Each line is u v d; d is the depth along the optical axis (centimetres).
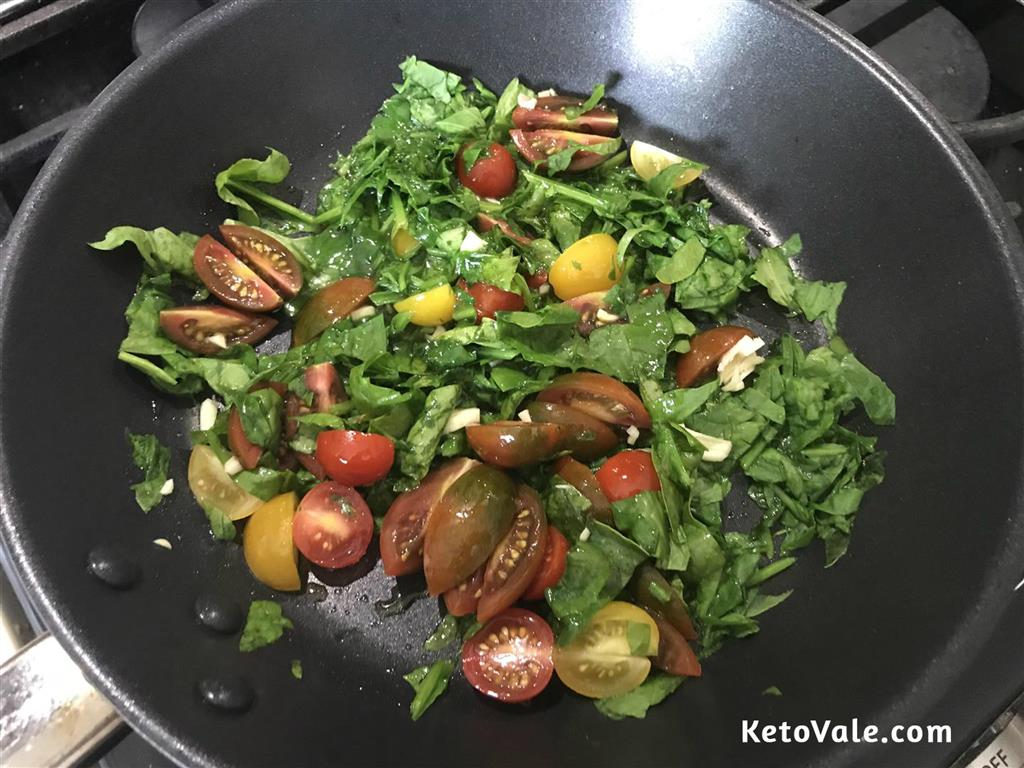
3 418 20
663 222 28
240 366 25
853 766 19
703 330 28
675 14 27
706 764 19
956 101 27
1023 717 20
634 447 25
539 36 28
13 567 19
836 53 25
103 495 22
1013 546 19
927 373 24
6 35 24
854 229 27
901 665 19
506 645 22
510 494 22
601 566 22
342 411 24
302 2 25
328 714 21
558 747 21
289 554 23
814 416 25
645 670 21
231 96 26
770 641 23
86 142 23
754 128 28
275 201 28
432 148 28
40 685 18
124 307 24
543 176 29
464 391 25
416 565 23
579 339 26
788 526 25
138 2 28
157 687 19
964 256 24
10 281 21
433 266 27
